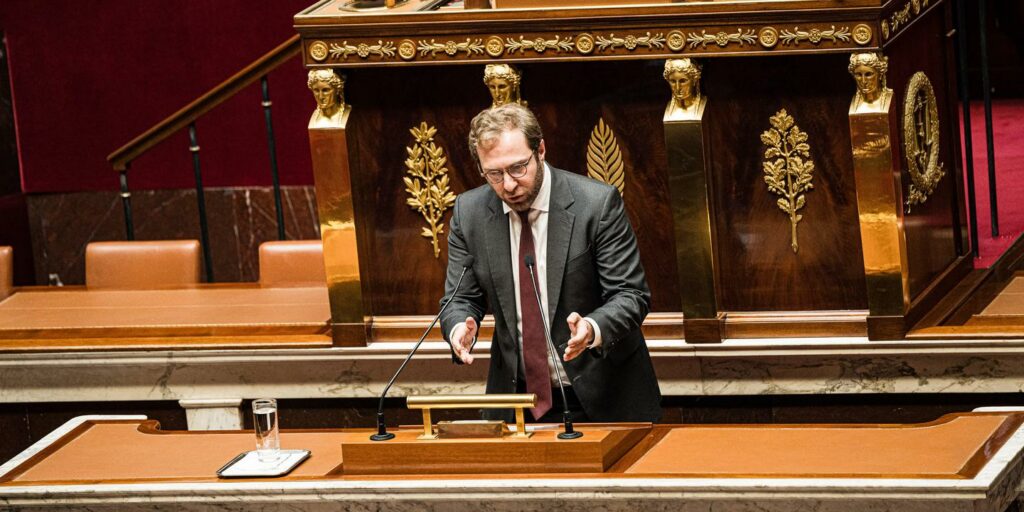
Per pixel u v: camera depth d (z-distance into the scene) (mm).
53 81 25984
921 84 14117
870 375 13750
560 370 12070
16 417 16172
